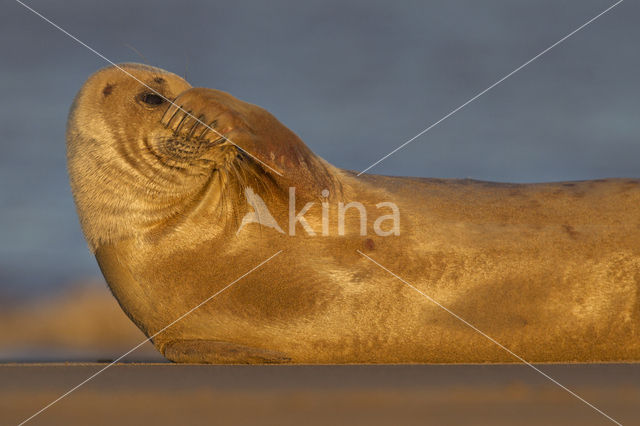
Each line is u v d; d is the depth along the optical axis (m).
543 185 8.16
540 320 7.22
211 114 7.11
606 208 7.63
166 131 7.33
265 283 7.30
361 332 7.28
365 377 6.02
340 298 7.25
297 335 7.30
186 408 5.09
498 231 7.44
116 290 7.64
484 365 6.78
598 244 7.30
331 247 7.33
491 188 8.09
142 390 5.52
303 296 7.27
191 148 7.21
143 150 7.47
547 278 7.23
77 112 7.78
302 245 7.32
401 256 7.31
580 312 7.20
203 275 7.36
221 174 7.37
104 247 7.56
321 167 7.50
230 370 6.42
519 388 5.61
